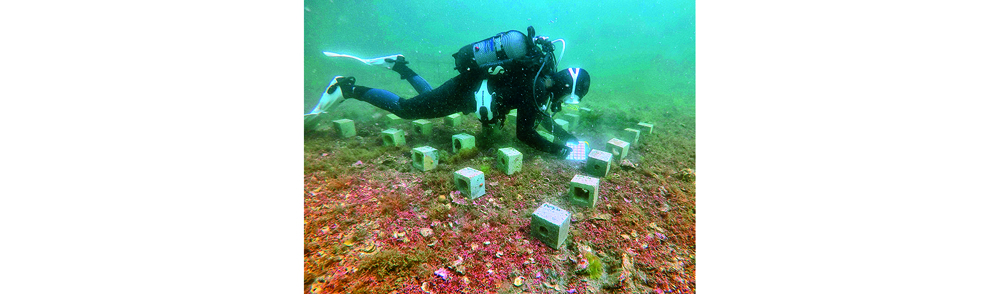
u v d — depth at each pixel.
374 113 5.79
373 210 2.30
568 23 48.88
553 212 1.96
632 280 1.72
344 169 2.99
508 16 50.75
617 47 46.78
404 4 42.56
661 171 3.21
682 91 12.54
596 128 4.93
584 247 1.95
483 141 3.91
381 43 42.75
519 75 3.15
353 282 1.64
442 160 3.26
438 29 59.34
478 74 3.30
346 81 4.21
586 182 2.37
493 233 2.06
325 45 32.34
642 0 39.72
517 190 2.65
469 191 2.43
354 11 36.12
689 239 2.10
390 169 3.04
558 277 1.71
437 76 14.83
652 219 2.31
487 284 1.64
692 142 4.33
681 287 1.70
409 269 1.72
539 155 3.48
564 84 3.23
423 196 2.52
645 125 4.73
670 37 42.56
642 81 17.88
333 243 1.93
